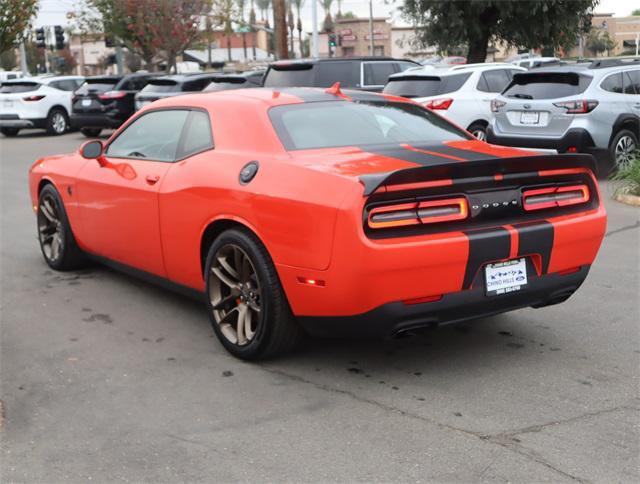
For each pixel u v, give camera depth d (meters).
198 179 4.83
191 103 5.36
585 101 10.91
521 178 4.27
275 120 4.77
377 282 3.90
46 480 3.30
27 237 8.61
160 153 5.44
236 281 4.69
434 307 4.07
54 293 6.24
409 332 4.23
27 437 3.70
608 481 3.20
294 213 4.11
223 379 4.38
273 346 4.48
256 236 4.43
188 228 4.95
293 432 3.69
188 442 3.61
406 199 3.97
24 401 4.12
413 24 22.62
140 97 20.36
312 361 4.63
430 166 3.93
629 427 3.69
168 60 33.12
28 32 33.31
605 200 10.19
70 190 6.43
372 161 4.31
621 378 4.31
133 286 6.41
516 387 4.20
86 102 22.38
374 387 4.22
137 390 4.24
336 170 4.12
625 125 11.35
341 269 3.93
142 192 5.37
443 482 3.21
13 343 5.07
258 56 93.50
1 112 23.67
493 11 21.48
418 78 14.13
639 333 5.07
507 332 5.12
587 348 4.80
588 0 20.92
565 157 4.38
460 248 4.02
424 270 3.96
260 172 4.43
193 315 5.61
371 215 3.88
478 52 22.14
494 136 11.77
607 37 60.91
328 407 3.97
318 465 3.37
